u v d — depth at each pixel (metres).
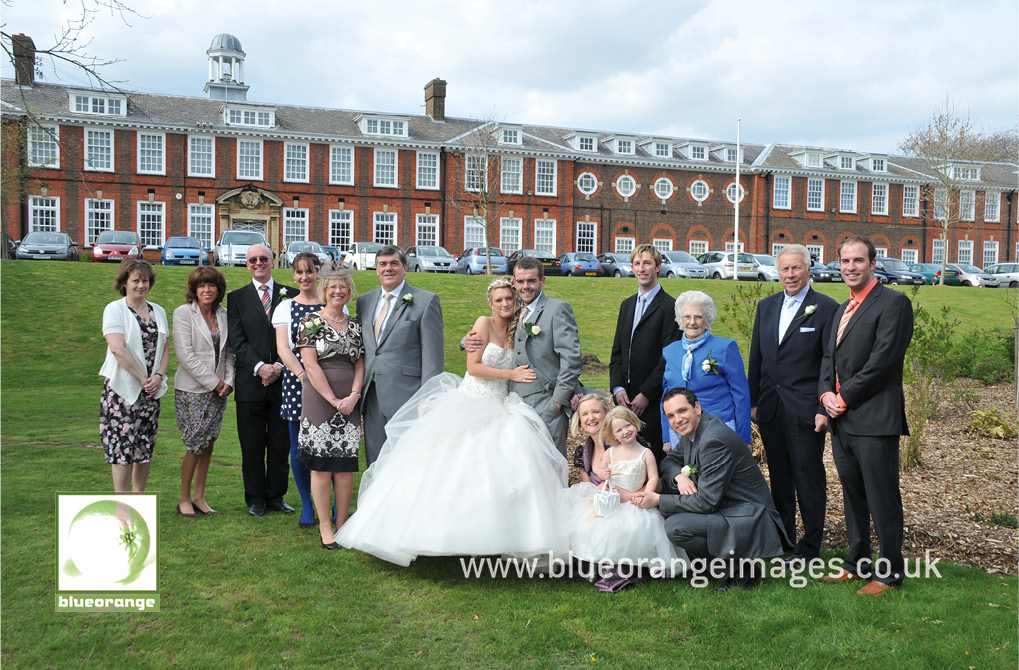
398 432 4.75
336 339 4.88
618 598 4.11
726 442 4.32
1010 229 44.62
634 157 39.16
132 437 4.98
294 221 34.47
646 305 5.33
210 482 6.40
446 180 36.47
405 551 4.18
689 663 3.38
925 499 6.03
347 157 35.12
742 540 4.27
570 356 4.89
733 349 4.74
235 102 33.84
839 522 5.52
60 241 25.77
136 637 3.53
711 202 40.56
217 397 5.46
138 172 32.12
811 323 4.71
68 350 13.63
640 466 4.57
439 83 39.25
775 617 3.82
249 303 5.61
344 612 3.84
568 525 4.37
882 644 3.53
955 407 9.63
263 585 4.18
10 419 8.86
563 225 38.31
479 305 17.88
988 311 19.59
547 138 40.12
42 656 3.34
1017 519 5.45
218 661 3.33
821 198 41.97
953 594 4.11
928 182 42.94
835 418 4.37
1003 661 3.34
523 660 3.39
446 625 3.74
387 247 5.29
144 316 5.12
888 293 4.27
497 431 4.42
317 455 4.78
